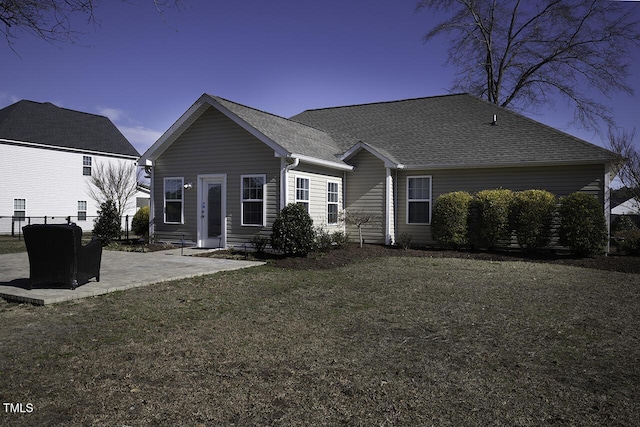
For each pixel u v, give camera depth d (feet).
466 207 46.34
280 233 39.78
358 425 10.52
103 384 12.73
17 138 83.76
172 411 11.12
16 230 82.94
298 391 12.37
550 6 84.07
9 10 24.13
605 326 19.13
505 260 40.91
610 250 47.98
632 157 64.95
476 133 53.93
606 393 12.40
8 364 14.29
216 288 27.30
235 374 13.55
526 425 10.57
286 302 23.67
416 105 66.49
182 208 49.80
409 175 52.26
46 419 10.67
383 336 17.65
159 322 19.42
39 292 24.13
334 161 49.34
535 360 14.99
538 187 46.24
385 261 40.16
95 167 96.94
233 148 46.62
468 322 19.76
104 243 51.90
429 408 11.41
